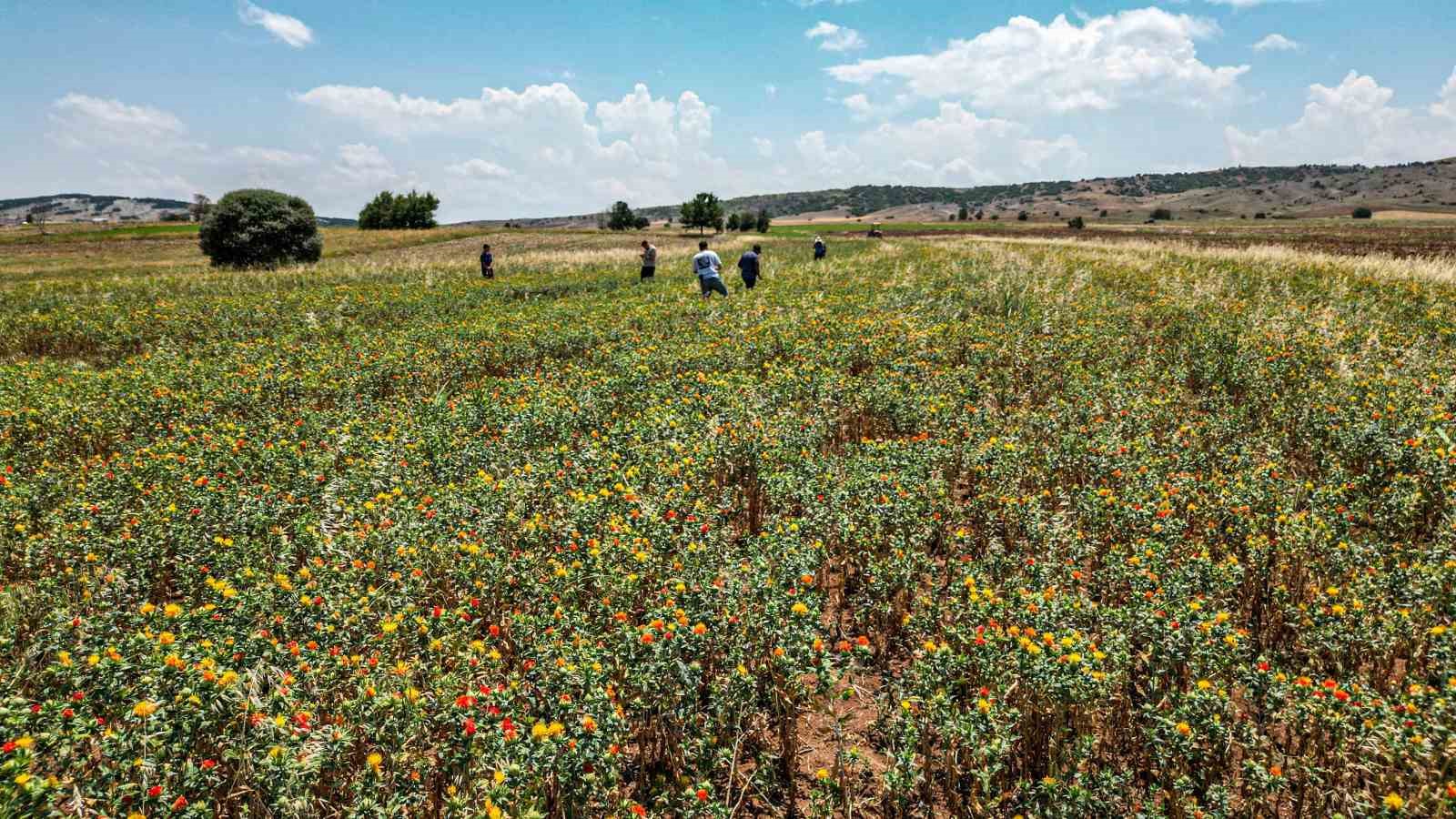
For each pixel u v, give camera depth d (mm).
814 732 3941
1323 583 4371
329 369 10039
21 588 4637
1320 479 5773
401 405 8812
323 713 3570
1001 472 6023
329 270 27641
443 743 3283
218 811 3156
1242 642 3840
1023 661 3541
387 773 3199
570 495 5680
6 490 6074
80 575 4781
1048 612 3939
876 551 5066
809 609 4074
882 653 4426
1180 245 29016
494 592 4605
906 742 3377
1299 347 9234
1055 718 3551
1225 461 6211
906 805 3400
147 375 9969
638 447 6762
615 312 14797
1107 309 13109
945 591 4680
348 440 7176
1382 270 17188
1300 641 3961
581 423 7887
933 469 6230
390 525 5199
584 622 4102
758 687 3906
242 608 4051
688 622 3939
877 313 12953
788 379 8586
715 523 5387
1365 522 5293
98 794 2906
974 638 3820
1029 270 19000
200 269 36375
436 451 6836
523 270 27141
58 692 3562
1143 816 3049
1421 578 4035
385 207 111938
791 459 6410
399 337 12586
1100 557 5074
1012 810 3295
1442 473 5270
